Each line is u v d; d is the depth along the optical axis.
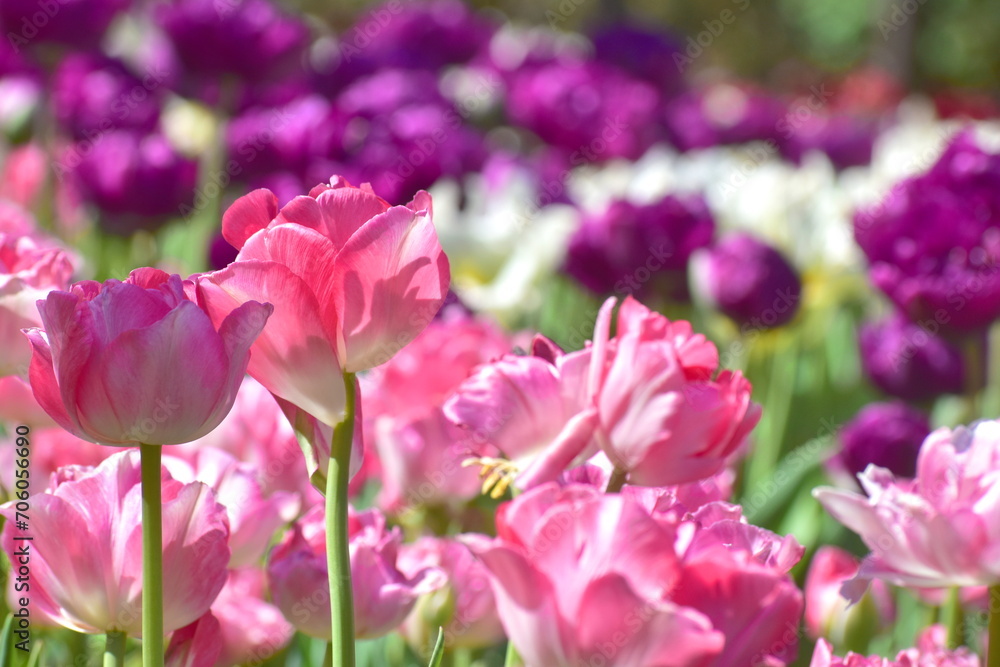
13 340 1.28
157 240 3.14
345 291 1.12
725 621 1.08
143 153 2.62
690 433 1.19
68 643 1.32
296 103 2.87
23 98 3.30
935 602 1.45
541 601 1.07
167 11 3.06
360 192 1.13
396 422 1.44
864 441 1.91
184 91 3.14
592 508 1.07
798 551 1.13
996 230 2.11
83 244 3.12
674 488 1.25
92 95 3.02
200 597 1.16
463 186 3.00
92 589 1.15
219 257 2.02
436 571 1.25
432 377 1.47
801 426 2.85
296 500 1.27
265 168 2.53
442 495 1.45
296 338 1.12
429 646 1.32
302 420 1.14
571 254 2.68
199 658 1.17
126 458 1.17
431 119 2.69
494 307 2.83
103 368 1.10
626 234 2.59
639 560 1.07
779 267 2.54
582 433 1.19
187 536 1.15
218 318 1.13
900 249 2.14
